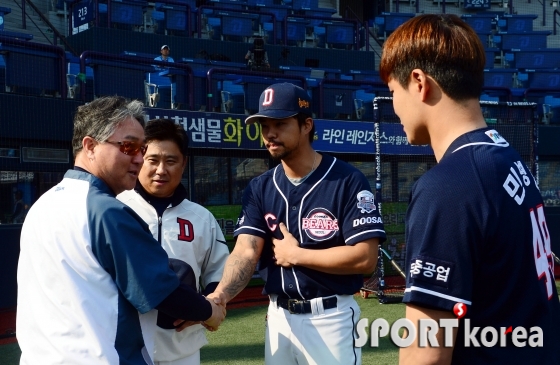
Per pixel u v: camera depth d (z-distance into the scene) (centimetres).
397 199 800
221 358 483
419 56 136
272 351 255
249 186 264
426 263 127
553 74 1263
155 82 814
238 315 650
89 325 168
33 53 686
